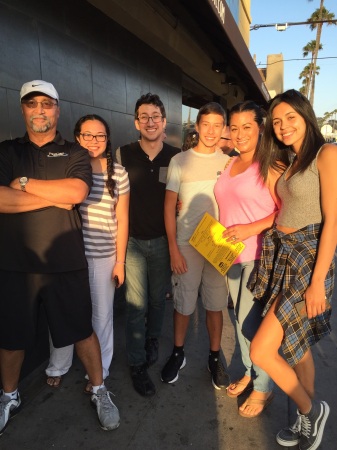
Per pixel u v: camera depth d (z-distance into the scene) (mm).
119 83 3992
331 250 1658
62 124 3020
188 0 3270
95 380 2164
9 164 1854
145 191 2420
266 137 1952
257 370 2129
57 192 1786
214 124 2236
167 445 1979
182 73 6328
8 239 1860
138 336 2463
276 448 1967
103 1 3330
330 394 2387
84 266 2008
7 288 1896
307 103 1712
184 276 2396
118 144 4047
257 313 2125
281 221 1866
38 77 2689
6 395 2102
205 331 3193
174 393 2395
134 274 2453
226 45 4793
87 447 1960
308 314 1706
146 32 4203
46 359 2736
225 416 2193
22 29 2506
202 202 2305
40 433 2047
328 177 1618
